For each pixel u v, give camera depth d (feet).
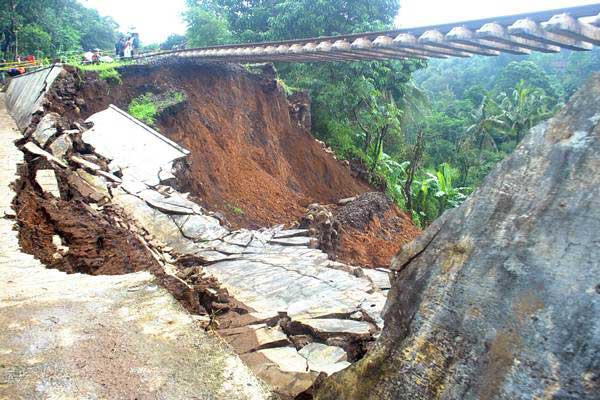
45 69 49.16
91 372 9.69
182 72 55.11
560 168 7.43
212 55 48.55
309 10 72.08
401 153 103.86
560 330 6.31
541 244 7.06
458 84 186.50
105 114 44.04
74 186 30.86
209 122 53.11
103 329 11.43
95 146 39.27
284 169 61.77
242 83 61.82
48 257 18.70
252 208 48.80
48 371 9.64
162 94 50.62
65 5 123.54
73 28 122.31
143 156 39.34
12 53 89.97
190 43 73.31
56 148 35.29
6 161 29.89
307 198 60.59
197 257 27.66
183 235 30.99
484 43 20.79
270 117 64.85
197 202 37.45
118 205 31.48
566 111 7.88
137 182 35.60
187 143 47.65
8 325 11.48
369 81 80.79
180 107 49.42
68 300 13.03
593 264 6.36
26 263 15.98
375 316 19.75
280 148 64.13
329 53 32.81
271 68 68.33
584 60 146.00
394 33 25.95
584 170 7.10
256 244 31.24
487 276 7.47
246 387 9.52
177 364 10.14
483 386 6.76
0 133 39.91
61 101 43.37
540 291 6.74
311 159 67.87
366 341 18.04
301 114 74.08
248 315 19.39
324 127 79.51
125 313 12.30
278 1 85.97
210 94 56.34
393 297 8.94
